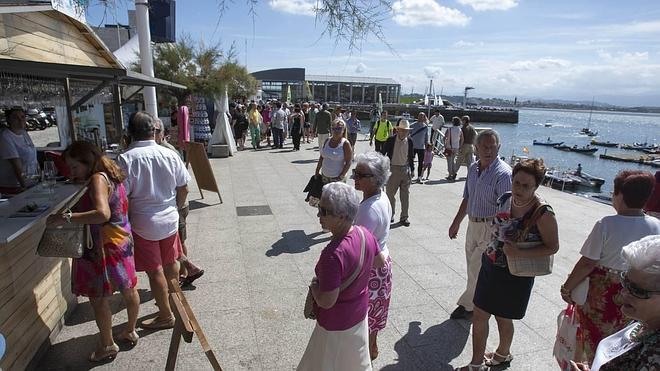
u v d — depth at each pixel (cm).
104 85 502
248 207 750
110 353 315
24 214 308
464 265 515
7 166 488
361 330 228
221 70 1362
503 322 308
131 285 315
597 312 250
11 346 271
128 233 312
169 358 261
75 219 276
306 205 769
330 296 209
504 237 273
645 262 131
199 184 798
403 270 496
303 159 1325
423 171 1097
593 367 149
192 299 412
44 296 326
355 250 217
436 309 406
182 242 455
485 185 350
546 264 264
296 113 1546
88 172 291
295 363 319
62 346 331
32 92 568
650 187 235
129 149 332
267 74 8069
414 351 339
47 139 689
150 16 898
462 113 9056
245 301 409
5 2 328
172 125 1253
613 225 239
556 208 808
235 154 1434
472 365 302
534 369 319
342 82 10250
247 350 333
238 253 530
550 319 393
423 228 661
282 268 486
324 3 302
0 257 266
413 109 8400
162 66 1309
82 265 295
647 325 136
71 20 549
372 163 273
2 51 411
